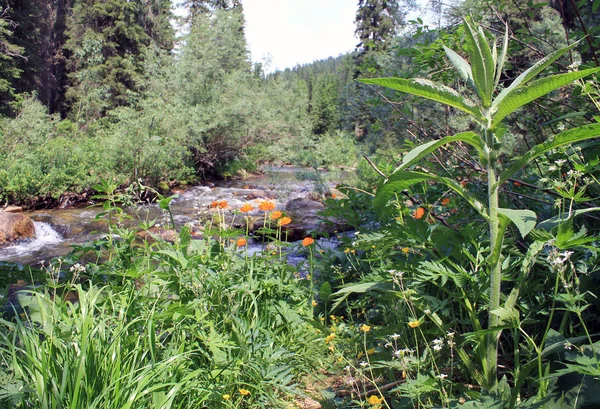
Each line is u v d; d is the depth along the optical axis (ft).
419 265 6.98
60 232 34.04
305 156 50.06
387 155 16.15
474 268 6.89
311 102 174.19
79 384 5.55
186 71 66.03
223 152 67.51
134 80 95.61
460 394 6.41
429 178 5.43
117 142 50.62
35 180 42.50
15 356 6.01
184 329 8.00
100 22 104.01
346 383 7.95
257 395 7.57
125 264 9.36
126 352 6.72
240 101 64.85
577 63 7.14
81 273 9.42
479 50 5.10
